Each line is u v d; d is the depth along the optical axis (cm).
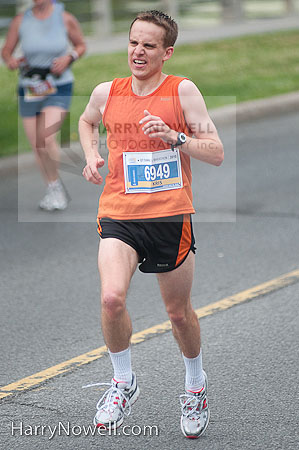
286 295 1397
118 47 4531
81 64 3878
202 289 1437
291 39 4838
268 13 6272
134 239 903
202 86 3388
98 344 1218
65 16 1894
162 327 1277
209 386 1067
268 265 1554
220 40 4825
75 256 1641
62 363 1152
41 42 1858
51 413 1000
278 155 2469
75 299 1409
